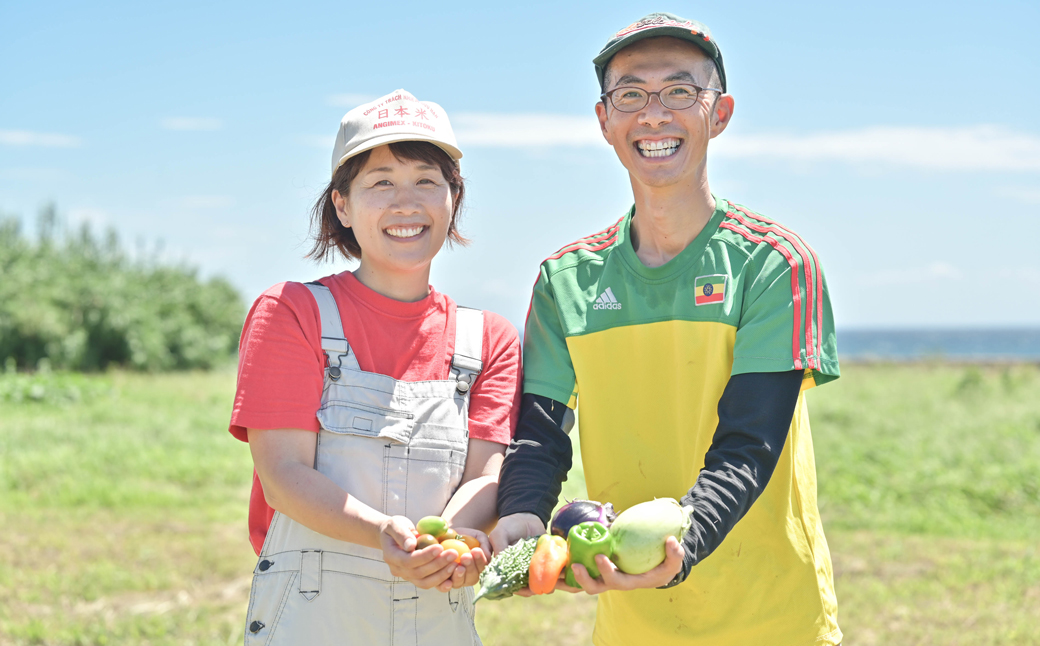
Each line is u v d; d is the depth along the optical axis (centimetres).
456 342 275
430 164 266
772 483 272
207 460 1041
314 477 244
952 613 584
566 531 225
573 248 296
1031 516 847
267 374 250
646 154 267
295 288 262
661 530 209
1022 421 1238
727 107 279
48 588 625
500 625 577
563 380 284
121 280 2530
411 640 250
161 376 2209
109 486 916
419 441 258
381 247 265
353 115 269
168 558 701
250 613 252
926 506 873
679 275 272
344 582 246
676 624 277
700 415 270
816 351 250
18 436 1132
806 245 262
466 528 245
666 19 263
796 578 273
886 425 1233
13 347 2211
